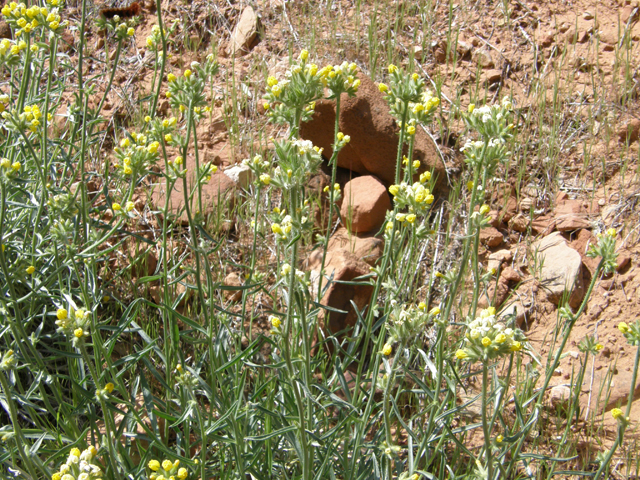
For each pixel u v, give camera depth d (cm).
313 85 231
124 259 395
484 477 211
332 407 325
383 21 607
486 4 618
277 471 274
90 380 252
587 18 602
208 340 251
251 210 438
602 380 348
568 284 397
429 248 420
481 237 433
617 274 404
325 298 354
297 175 199
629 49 565
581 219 443
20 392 278
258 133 502
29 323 308
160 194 418
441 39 585
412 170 274
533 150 495
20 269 263
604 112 508
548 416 327
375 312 273
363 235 428
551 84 548
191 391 228
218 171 470
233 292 384
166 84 553
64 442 256
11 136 336
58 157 372
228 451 265
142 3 631
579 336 378
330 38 582
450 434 229
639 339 213
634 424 329
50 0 303
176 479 200
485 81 546
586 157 479
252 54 583
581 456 313
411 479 214
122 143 253
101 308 363
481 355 193
